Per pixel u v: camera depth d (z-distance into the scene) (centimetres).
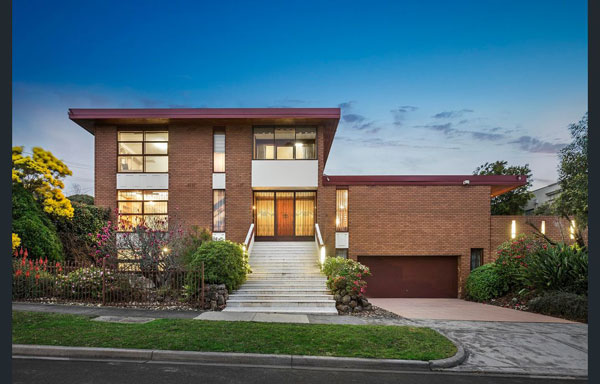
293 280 1366
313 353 692
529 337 858
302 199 1908
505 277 1515
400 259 1773
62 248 1563
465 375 636
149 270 1270
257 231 1886
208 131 1792
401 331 852
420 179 1773
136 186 1772
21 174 1470
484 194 1769
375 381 598
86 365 642
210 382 576
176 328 838
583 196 1479
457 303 1503
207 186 1772
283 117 1708
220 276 1221
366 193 1767
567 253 1272
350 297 1205
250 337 779
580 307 1059
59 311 1012
